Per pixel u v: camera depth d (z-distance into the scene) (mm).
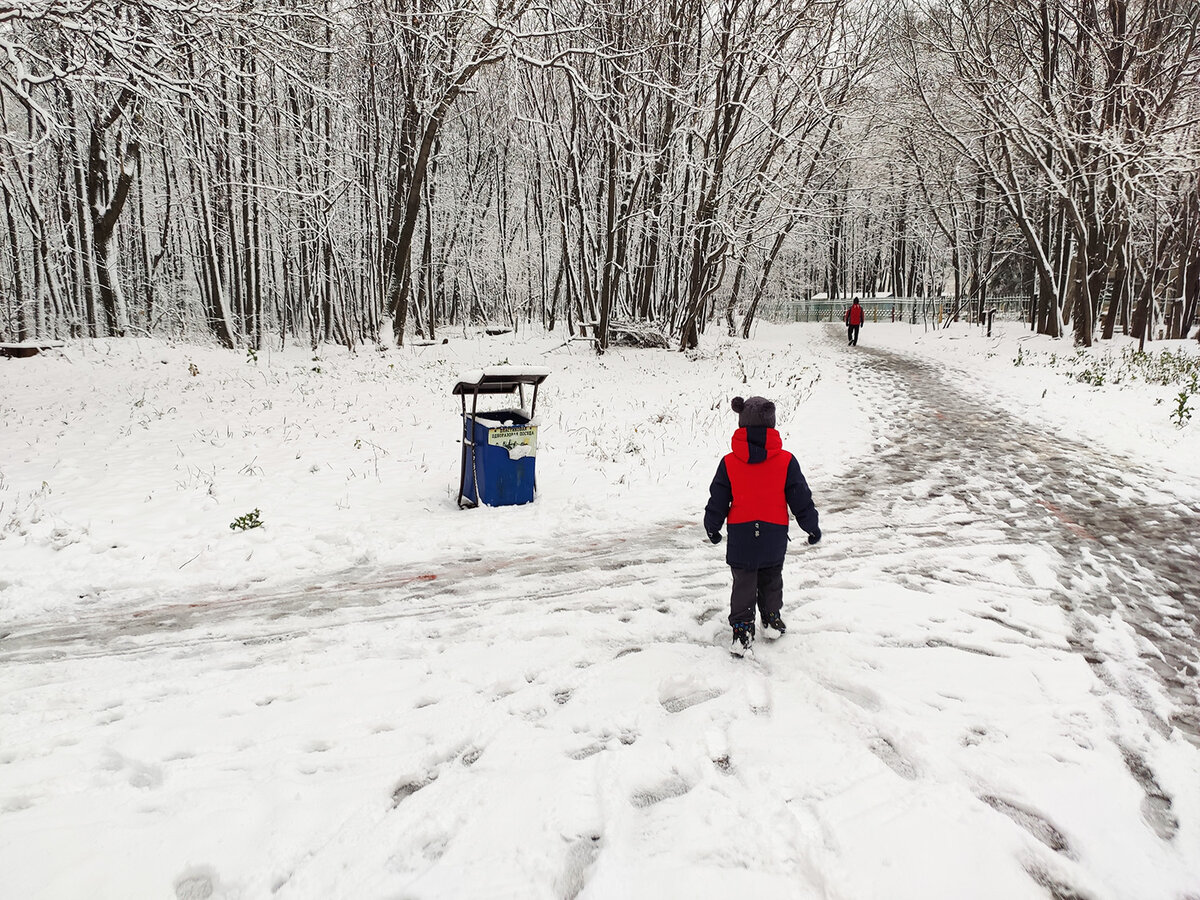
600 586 5281
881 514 7125
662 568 5684
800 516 3916
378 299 24922
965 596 4898
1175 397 13039
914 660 3885
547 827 2545
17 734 3254
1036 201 27562
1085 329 21922
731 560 3951
